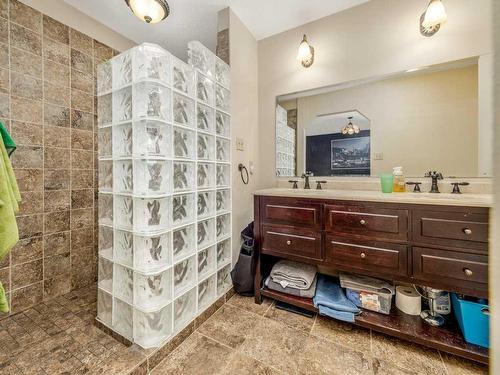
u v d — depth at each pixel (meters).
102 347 1.19
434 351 1.19
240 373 1.07
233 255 1.80
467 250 1.04
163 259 1.22
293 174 2.01
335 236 1.34
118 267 1.27
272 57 2.07
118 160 1.24
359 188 1.75
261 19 1.87
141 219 1.15
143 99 1.15
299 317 1.47
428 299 1.30
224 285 1.70
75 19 1.77
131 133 1.19
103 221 1.33
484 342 1.08
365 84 1.72
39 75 1.57
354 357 1.16
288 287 1.57
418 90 1.56
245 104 1.96
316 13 1.80
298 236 1.45
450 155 1.48
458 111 1.46
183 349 1.21
